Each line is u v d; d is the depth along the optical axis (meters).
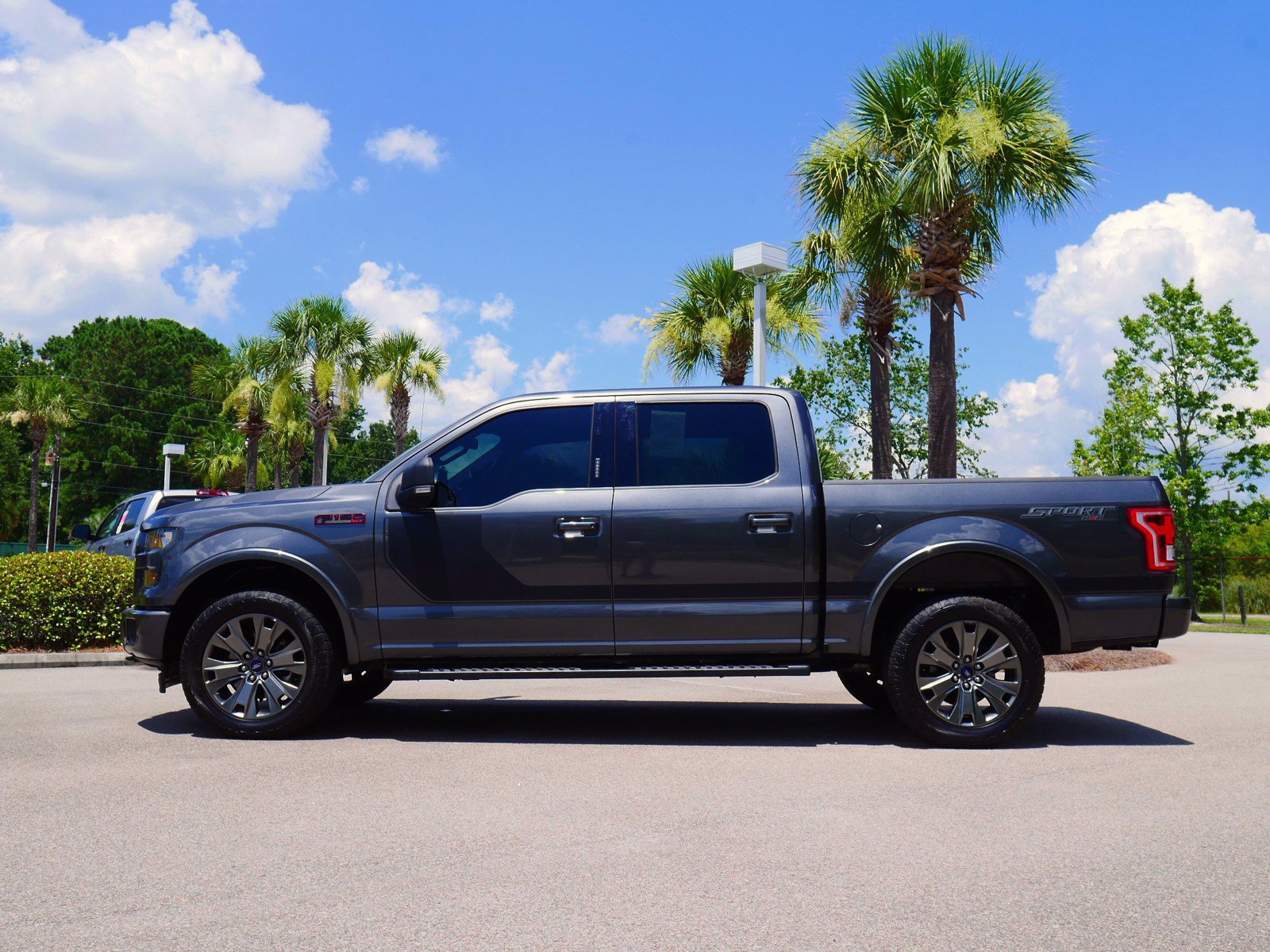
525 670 6.16
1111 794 4.93
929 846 4.06
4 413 52.31
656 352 20.27
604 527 6.22
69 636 11.55
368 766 5.50
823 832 4.25
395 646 6.29
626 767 5.52
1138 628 6.17
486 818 4.45
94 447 66.75
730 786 5.07
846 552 6.18
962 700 6.15
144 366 68.69
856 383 29.48
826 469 29.16
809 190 13.27
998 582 6.33
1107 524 6.21
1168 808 4.67
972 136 11.66
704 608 6.18
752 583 6.19
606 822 4.39
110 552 15.71
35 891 3.49
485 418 6.56
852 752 5.98
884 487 6.27
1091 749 6.12
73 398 52.53
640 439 6.43
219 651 6.38
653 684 9.59
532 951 3.00
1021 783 5.17
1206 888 3.58
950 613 6.13
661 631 6.19
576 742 6.29
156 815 4.47
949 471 12.77
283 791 4.92
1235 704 8.16
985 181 12.11
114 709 7.46
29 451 67.44
